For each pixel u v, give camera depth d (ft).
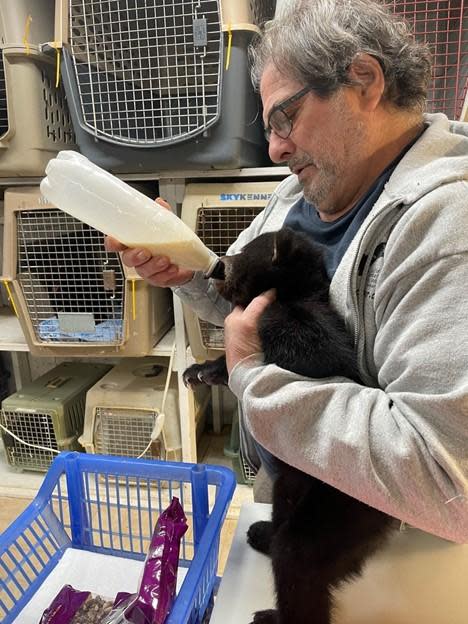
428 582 3.27
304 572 3.03
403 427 2.22
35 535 4.10
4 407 7.32
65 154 3.09
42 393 7.53
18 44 5.35
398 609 3.12
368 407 2.34
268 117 2.95
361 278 2.76
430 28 5.12
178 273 4.08
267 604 3.28
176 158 5.46
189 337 6.30
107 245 3.47
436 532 2.32
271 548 3.28
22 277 6.29
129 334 6.26
